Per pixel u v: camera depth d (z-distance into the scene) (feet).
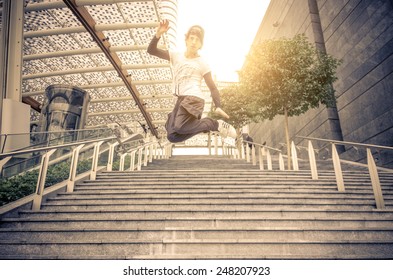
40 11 47.55
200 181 20.65
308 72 29.86
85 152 30.99
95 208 15.01
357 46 40.14
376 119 36.01
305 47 30.86
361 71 39.17
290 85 28.94
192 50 6.75
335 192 17.10
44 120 51.75
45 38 54.34
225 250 10.70
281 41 30.76
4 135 27.32
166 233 11.69
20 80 33.04
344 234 11.68
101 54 60.23
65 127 50.83
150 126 93.81
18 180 19.29
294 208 14.58
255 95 31.50
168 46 58.49
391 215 13.91
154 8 49.08
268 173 23.25
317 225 12.70
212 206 14.97
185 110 6.01
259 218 12.78
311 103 30.81
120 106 85.92
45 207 15.24
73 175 18.53
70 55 58.18
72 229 11.72
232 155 50.06
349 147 40.75
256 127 84.58
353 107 40.55
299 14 57.00
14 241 10.82
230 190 17.62
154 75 67.77
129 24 50.11
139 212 13.85
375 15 36.86
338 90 44.24
